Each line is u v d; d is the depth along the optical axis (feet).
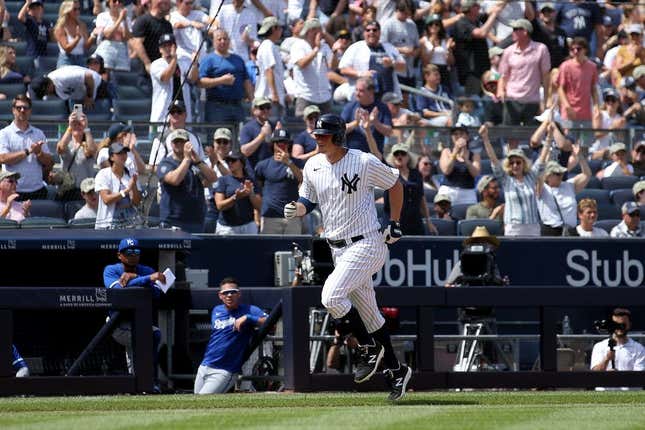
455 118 190.70
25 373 119.85
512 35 199.72
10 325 110.42
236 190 156.04
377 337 98.12
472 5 200.64
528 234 167.32
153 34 180.14
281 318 123.24
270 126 165.89
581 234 170.91
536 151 183.52
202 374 123.24
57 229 134.72
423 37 200.34
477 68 201.16
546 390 118.83
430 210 175.32
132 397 106.22
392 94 185.98
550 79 196.85
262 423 78.84
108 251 133.59
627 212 170.60
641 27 217.97
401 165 160.66
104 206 149.18
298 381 114.52
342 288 94.89
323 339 123.65
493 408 91.66
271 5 199.62
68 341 125.49
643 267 166.40
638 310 162.61
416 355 118.93
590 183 184.85
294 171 159.02
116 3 185.88
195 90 180.14
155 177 155.43
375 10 203.72
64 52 184.34
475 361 133.59
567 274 164.25
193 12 189.78
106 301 113.70
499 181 169.68
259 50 181.68
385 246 96.84
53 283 132.46
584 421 79.56
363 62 187.11
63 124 163.32
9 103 175.42
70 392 111.96
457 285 133.49
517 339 131.13
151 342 114.83
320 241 128.77
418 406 95.04
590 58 215.10
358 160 94.63
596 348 136.15
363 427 75.51
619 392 110.73
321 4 212.43
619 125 200.44
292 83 186.80
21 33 187.62
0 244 126.62
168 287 121.39
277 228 159.12
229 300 123.85
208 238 152.76
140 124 162.81
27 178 155.53
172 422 79.92
